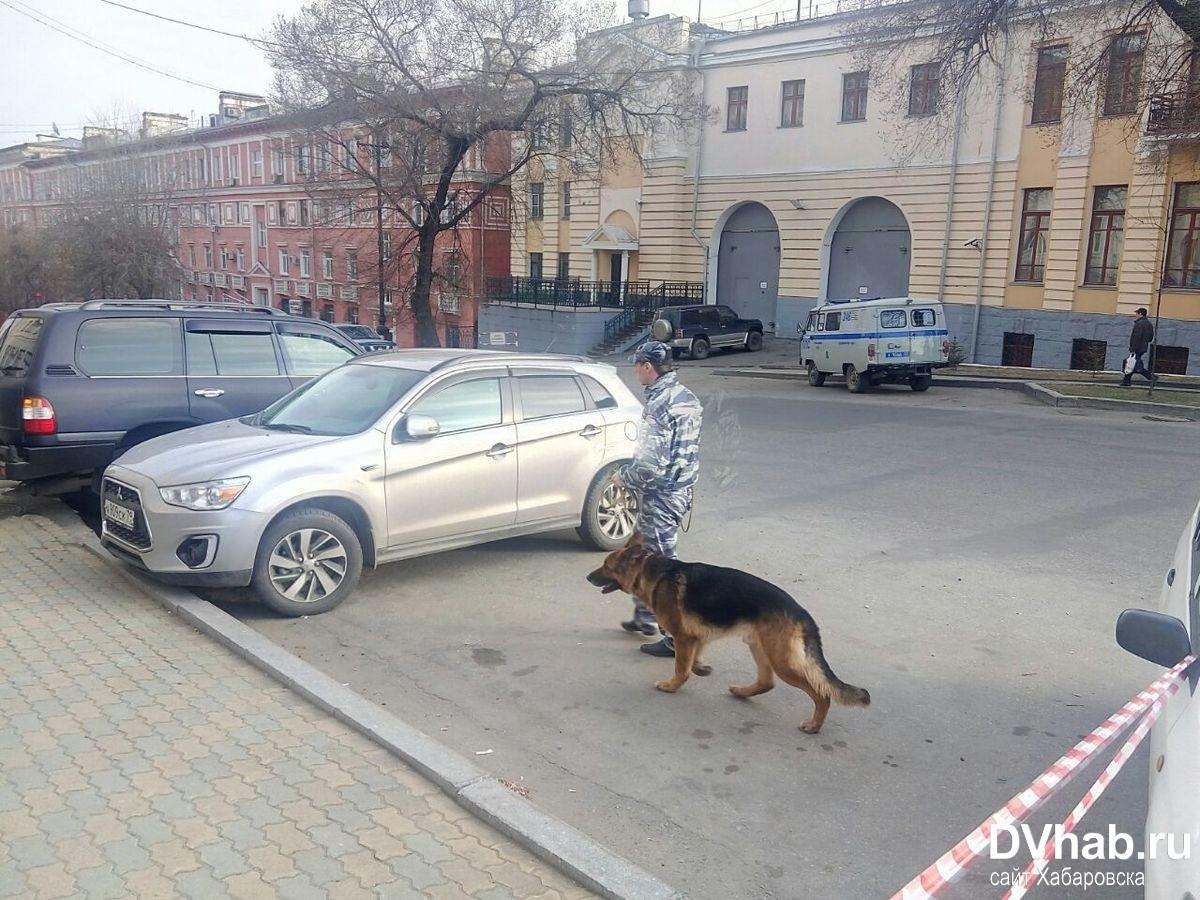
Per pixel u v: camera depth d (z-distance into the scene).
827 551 7.62
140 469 5.98
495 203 35.75
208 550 5.60
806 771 4.13
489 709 4.72
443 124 23.36
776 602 4.50
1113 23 19.78
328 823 3.49
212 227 56.53
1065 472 10.83
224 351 8.35
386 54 23.03
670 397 5.22
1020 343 26.80
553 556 7.39
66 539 7.38
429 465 6.36
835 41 29.84
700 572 4.76
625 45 25.88
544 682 5.05
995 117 26.38
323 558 5.98
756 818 3.75
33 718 4.28
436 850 3.35
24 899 2.98
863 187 29.91
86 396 7.62
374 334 27.91
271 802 3.62
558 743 4.37
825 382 23.80
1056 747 4.38
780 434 14.05
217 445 6.14
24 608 5.77
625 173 36.03
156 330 8.08
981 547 7.73
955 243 27.83
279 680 4.78
